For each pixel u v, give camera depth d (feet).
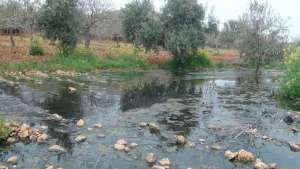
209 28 141.38
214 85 89.30
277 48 132.77
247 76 116.47
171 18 136.05
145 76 105.91
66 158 32.83
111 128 43.34
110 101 61.16
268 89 82.69
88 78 91.61
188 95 71.10
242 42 138.72
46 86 73.05
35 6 152.25
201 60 148.15
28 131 38.83
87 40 152.15
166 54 154.71
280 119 50.42
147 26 135.95
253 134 42.34
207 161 33.22
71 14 113.09
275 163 32.83
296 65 69.05
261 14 134.51
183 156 34.42
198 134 42.16
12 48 127.34
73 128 42.57
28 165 30.78
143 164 31.94
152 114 51.96
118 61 127.85
